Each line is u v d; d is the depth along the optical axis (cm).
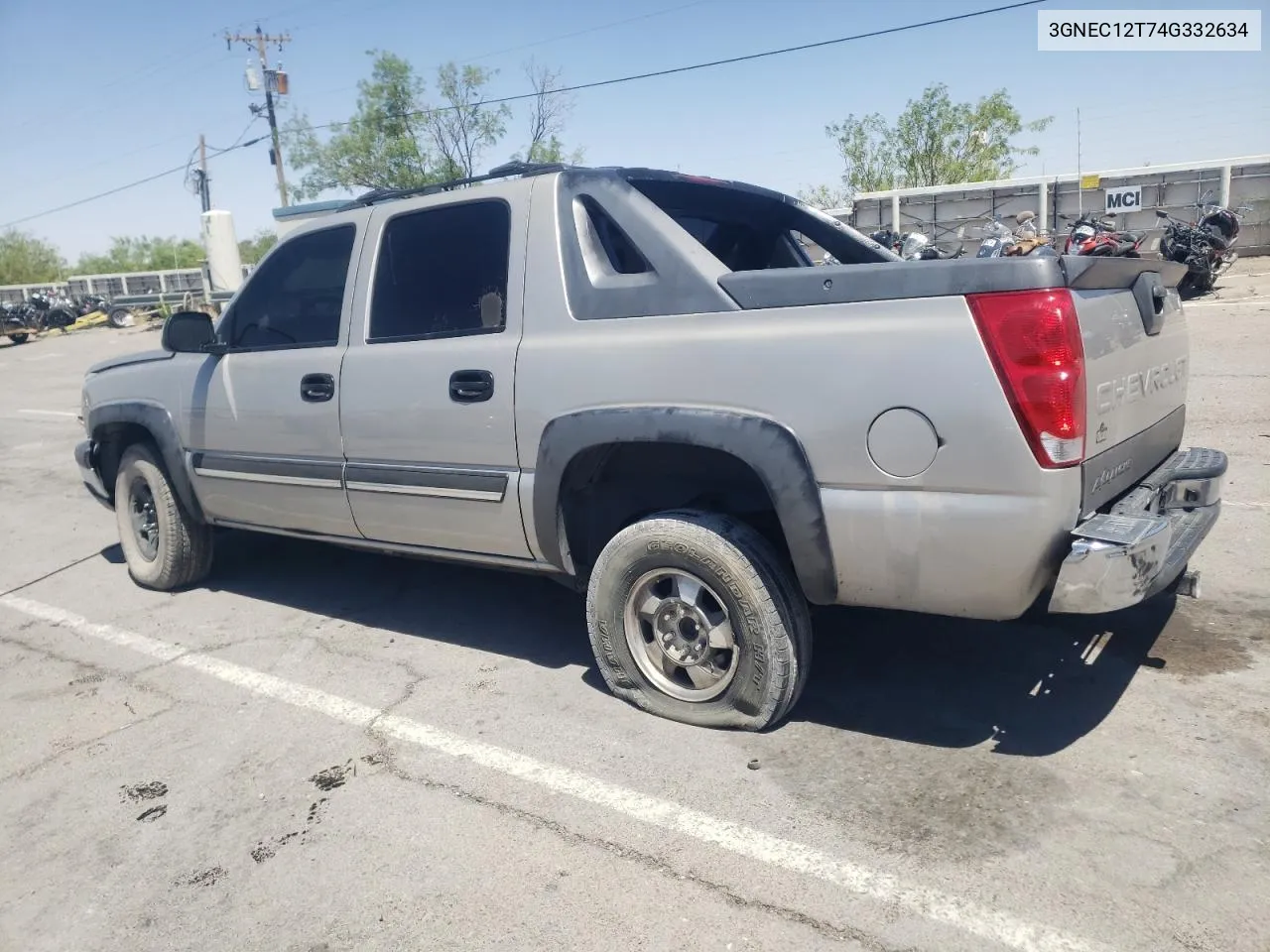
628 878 265
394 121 3553
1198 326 1196
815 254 548
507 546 376
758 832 280
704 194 412
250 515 477
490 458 368
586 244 348
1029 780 296
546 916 252
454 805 307
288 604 510
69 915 269
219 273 2842
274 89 3794
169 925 261
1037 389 262
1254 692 340
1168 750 307
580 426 336
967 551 277
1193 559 469
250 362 453
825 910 246
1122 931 231
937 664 382
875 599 301
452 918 254
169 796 325
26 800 330
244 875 280
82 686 421
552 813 298
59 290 4900
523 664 412
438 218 390
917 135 3509
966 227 2478
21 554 661
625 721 354
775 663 321
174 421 496
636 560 341
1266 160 2148
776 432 298
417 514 398
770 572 319
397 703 382
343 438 416
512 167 382
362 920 256
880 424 282
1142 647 382
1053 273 262
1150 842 262
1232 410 763
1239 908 236
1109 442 292
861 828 278
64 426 1284
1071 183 2345
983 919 238
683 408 315
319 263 434
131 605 527
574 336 341
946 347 271
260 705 390
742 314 308
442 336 382
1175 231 1499
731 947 236
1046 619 415
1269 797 279
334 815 306
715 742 333
